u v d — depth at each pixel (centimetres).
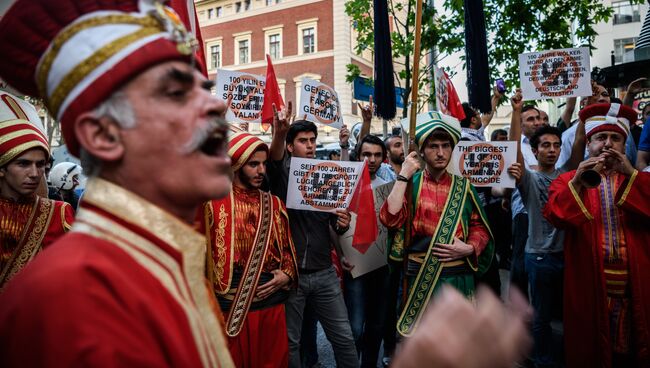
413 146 296
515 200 434
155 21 84
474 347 53
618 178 305
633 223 295
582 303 301
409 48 632
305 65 2809
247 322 259
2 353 66
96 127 81
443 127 303
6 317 67
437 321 56
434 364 53
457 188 305
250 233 267
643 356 283
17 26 82
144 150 82
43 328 64
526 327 56
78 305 66
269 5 2961
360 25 680
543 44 731
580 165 289
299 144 351
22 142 235
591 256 298
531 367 353
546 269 348
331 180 327
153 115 81
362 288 368
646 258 289
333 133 2341
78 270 69
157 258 81
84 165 88
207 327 92
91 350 63
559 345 389
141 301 72
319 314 326
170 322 75
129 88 81
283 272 280
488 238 304
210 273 244
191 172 84
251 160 272
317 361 403
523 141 525
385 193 377
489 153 361
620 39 2119
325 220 334
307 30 2834
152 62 81
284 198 335
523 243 420
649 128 350
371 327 371
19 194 243
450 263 292
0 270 238
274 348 271
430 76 678
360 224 325
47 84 84
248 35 3027
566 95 435
